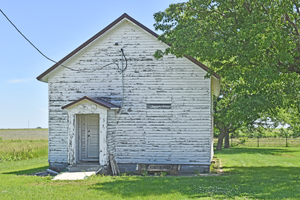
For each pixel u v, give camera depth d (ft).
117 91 59.72
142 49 59.62
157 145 58.34
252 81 46.80
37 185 42.06
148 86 59.11
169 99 58.49
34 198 33.78
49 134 60.54
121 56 59.93
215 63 56.65
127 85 59.52
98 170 53.16
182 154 57.67
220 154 102.47
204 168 57.21
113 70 59.98
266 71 45.01
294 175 49.70
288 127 115.55
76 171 54.19
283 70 53.26
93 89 60.13
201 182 42.57
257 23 45.47
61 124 60.18
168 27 53.72
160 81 58.85
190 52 49.65
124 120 59.16
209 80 57.67
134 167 58.65
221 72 55.42
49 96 60.64
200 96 57.77
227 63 55.98
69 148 55.31
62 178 47.62
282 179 45.06
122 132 59.11
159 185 40.57
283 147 147.95
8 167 71.82
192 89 58.03
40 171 61.16
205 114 57.57
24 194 35.86
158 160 58.08
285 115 98.68
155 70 59.06
